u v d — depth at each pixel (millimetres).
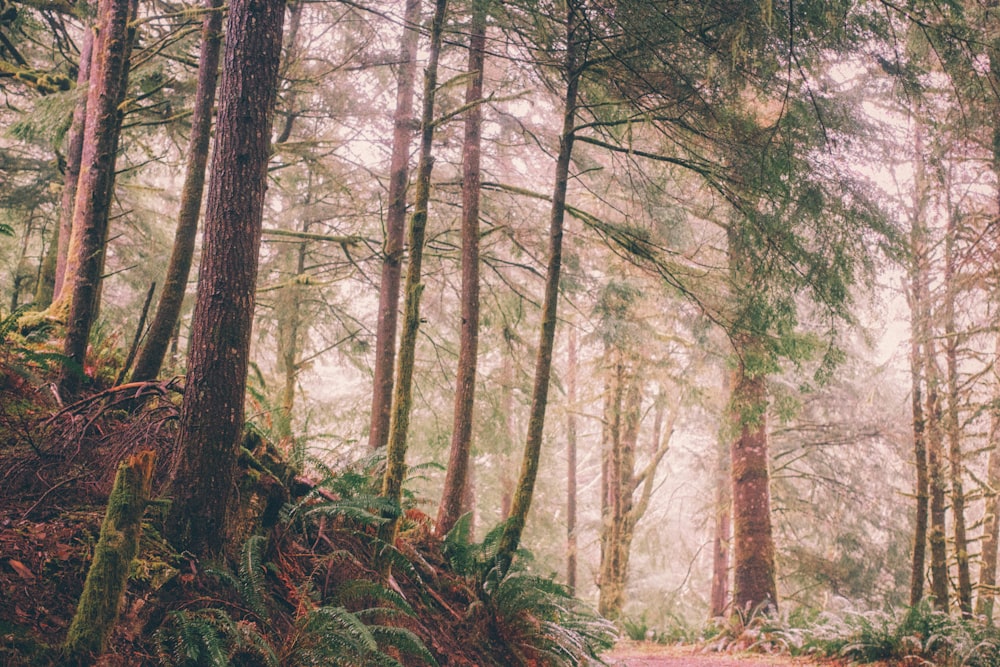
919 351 11508
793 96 7414
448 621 6480
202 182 7238
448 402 14578
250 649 4383
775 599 13789
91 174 6641
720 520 19734
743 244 8438
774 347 8992
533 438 7824
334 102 10414
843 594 17062
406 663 5441
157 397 6223
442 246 12984
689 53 7281
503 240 12297
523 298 13227
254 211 5141
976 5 8031
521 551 7672
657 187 9102
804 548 17656
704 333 10984
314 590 5258
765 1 6027
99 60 8141
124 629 3998
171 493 4812
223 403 4938
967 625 9711
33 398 6008
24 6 11047
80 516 4602
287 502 5773
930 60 7551
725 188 8242
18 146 13531
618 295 12266
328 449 7227
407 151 11492
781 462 20125
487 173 12312
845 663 10227
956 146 10336
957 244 11180
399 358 6258
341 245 11891
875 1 6555
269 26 5277
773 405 13977
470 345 9828
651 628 16547
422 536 7641
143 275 13078
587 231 12125
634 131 8977
